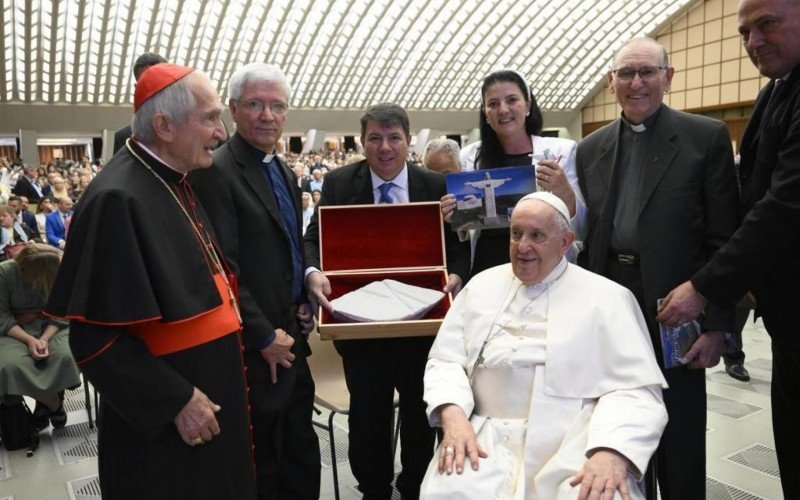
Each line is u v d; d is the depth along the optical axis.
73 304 1.51
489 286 2.20
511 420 1.95
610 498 1.61
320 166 20.31
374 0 27.92
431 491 1.78
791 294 1.94
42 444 3.70
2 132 29.62
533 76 33.94
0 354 3.63
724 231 2.12
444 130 37.69
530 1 29.36
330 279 2.59
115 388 1.56
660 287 2.14
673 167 2.18
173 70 1.72
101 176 1.67
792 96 1.88
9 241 7.41
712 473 3.08
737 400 3.99
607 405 1.83
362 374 2.55
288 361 2.26
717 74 28.55
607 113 35.88
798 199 1.76
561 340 1.95
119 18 25.20
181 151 1.73
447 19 29.94
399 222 2.68
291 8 26.42
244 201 2.19
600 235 2.34
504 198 2.45
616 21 31.12
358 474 2.64
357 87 33.28
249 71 2.21
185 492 1.70
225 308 1.84
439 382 2.04
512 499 1.77
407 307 2.35
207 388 1.74
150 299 1.57
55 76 27.69
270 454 2.29
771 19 1.83
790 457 2.18
